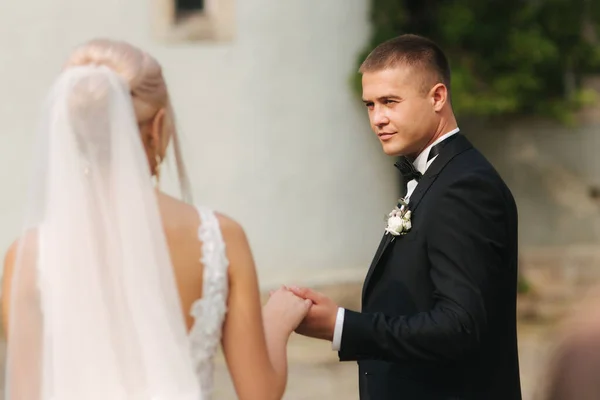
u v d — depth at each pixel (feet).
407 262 14.33
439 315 13.42
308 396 36.09
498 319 14.33
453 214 13.89
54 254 10.84
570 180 60.80
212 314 11.19
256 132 47.19
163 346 10.74
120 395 10.69
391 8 49.60
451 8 54.95
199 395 10.80
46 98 11.26
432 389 14.43
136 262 10.77
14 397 10.89
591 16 57.36
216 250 11.34
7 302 11.11
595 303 7.52
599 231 60.39
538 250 59.00
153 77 11.54
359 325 13.62
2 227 44.47
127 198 10.86
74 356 10.72
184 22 46.42
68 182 10.87
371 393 15.10
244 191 47.03
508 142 60.44
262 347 11.57
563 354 7.45
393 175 50.42
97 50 11.51
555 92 58.03
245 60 47.03
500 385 14.48
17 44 44.55
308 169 48.16
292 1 47.80
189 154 46.06
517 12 55.83
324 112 48.49
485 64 55.98
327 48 48.60
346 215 49.03
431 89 14.73
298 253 47.91
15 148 44.55
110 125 10.98
